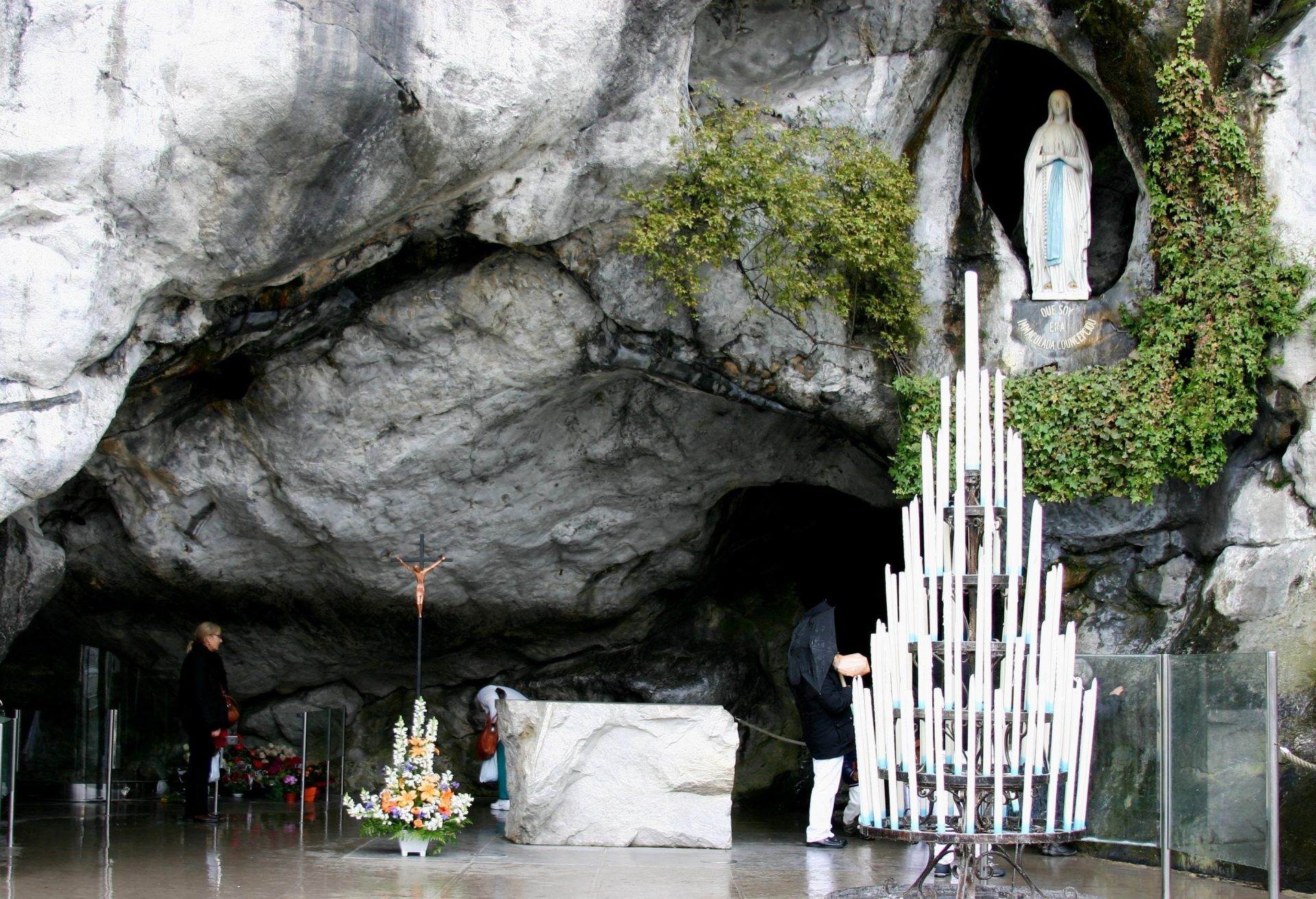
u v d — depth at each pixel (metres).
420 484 12.41
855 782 12.27
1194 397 11.02
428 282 11.14
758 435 13.24
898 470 12.00
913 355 12.17
